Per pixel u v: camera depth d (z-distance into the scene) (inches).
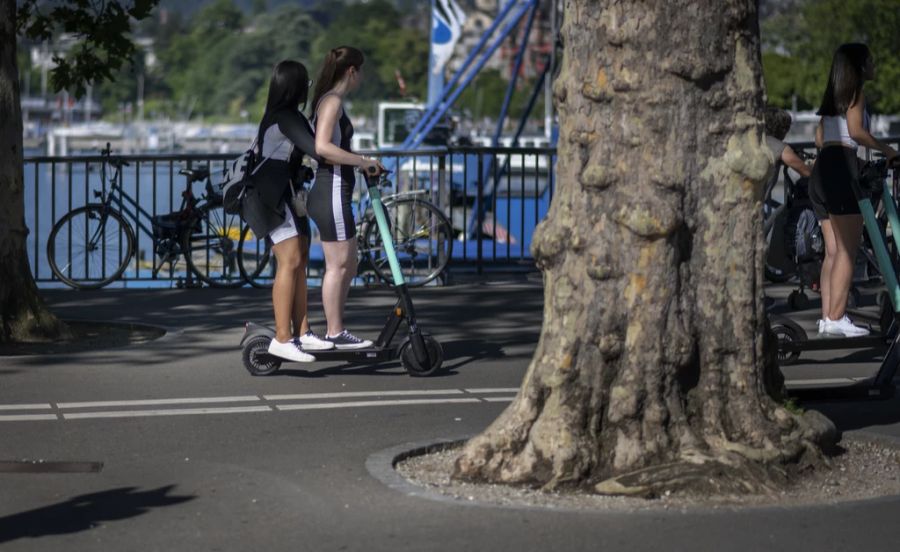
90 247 681.6
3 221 491.8
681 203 281.7
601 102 281.9
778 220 546.3
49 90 591.5
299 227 421.7
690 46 279.6
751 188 285.1
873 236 381.4
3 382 415.8
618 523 254.4
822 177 447.8
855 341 431.5
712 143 283.4
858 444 319.9
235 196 420.2
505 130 3754.9
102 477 294.7
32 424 353.1
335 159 411.8
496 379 423.8
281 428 346.9
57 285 770.2
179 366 445.1
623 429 280.2
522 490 278.8
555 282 286.5
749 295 287.3
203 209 681.6
